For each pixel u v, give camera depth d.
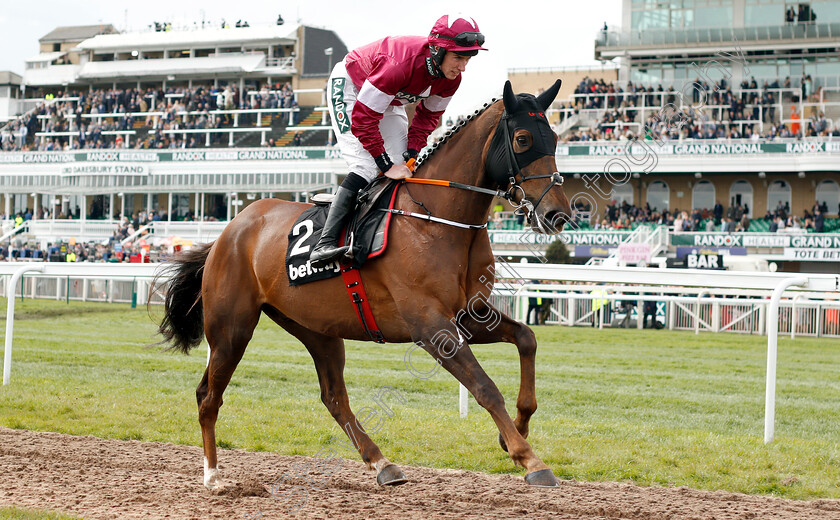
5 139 34.41
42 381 7.09
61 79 37.97
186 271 4.43
